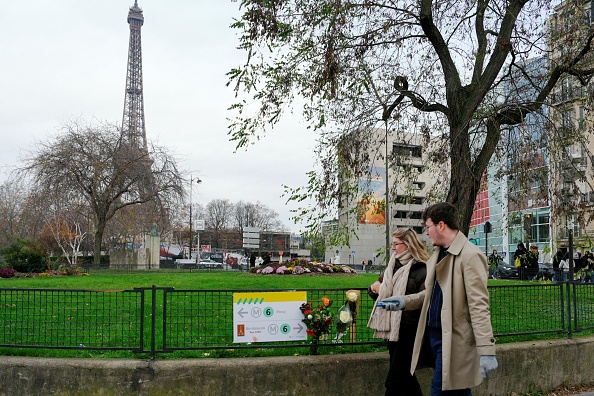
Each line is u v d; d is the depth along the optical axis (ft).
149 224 137.08
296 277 69.97
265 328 20.04
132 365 18.40
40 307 21.24
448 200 27.55
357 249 196.03
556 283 25.90
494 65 28.50
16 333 21.49
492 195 35.81
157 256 146.00
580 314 26.73
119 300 23.18
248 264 168.76
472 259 13.65
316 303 20.95
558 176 29.25
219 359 19.29
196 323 21.16
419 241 17.25
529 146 29.48
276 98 28.99
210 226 383.04
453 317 13.65
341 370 19.71
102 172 113.70
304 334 20.42
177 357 19.79
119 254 144.15
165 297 19.66
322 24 27.86
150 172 119.65
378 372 20.18
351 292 20.44
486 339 12.85
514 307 24.97
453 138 28.30
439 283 14.03
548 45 31.40
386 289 17.20
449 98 28.91
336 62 27.66
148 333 21.81
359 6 28.68
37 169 110.32
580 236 29.19
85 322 23.06
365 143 30.58
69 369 18.39
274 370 19.04
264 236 323.78
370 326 17.92
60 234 162.91
